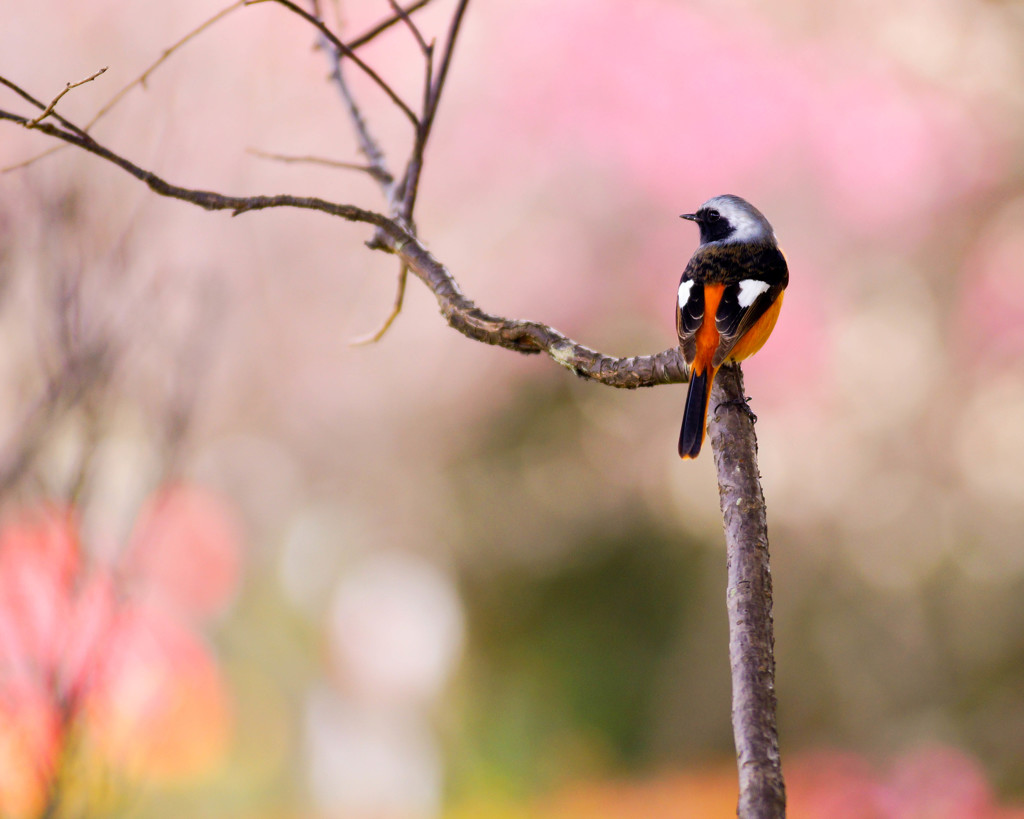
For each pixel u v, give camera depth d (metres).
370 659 18.53
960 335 15.66
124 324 5.16
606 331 16.17
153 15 14.20
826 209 15.09
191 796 14.24
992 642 16.44
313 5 4.16
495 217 15.84
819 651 17.39
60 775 4.66
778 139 14.52
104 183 5.85
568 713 19.59
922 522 16.73
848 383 16.08
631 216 15.34
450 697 19.66
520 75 14.95
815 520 17.09
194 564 13.81
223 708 13.26
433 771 18.64
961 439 16.14
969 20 15.04
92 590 4.86
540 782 18.55
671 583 19.98
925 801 12.66
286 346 15.80
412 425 17.48
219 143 14.56
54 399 4.93
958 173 14.94
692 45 14.62
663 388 18.03
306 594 18.48
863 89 14.88
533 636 20.25
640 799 16.77
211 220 14.10
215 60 14.69
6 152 11.03
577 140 15.02
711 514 18.98
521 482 19.09
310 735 18.02
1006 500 16.50
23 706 4.65
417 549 19.08
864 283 15.67
